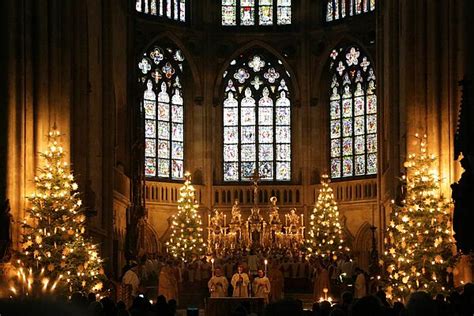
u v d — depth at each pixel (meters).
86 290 26.64
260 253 49.78
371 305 7.85
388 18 44.97
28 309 3.04
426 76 30.41
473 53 27.12
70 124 32.75
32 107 27.58
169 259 47.25
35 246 25.88
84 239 28.81
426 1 30.48
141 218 48.19
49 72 28.22
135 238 44.94
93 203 34.47
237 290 37.84
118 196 45.97
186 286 45.44
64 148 29.50
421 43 30.52
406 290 27.52
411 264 27.58
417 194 28.45
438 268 27.16
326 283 40.12
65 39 30.09
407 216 28.28
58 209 26.53
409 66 31.73
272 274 42.00
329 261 48.00
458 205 20.95
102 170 40.44
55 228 26.27
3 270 24.88
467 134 20.91
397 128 42.56
